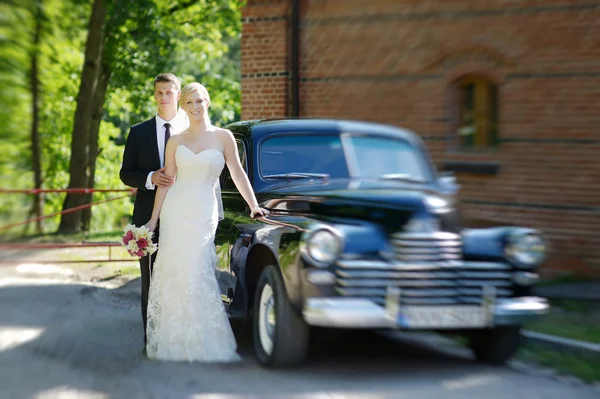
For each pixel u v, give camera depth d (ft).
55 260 49.70
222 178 29.12
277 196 25.93
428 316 22.44
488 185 40.78
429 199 24.20
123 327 30.04
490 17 40.52
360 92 45.78
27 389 21.01
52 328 29.40
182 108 25.39
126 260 47.52
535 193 39.40
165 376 22.66
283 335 22.89
